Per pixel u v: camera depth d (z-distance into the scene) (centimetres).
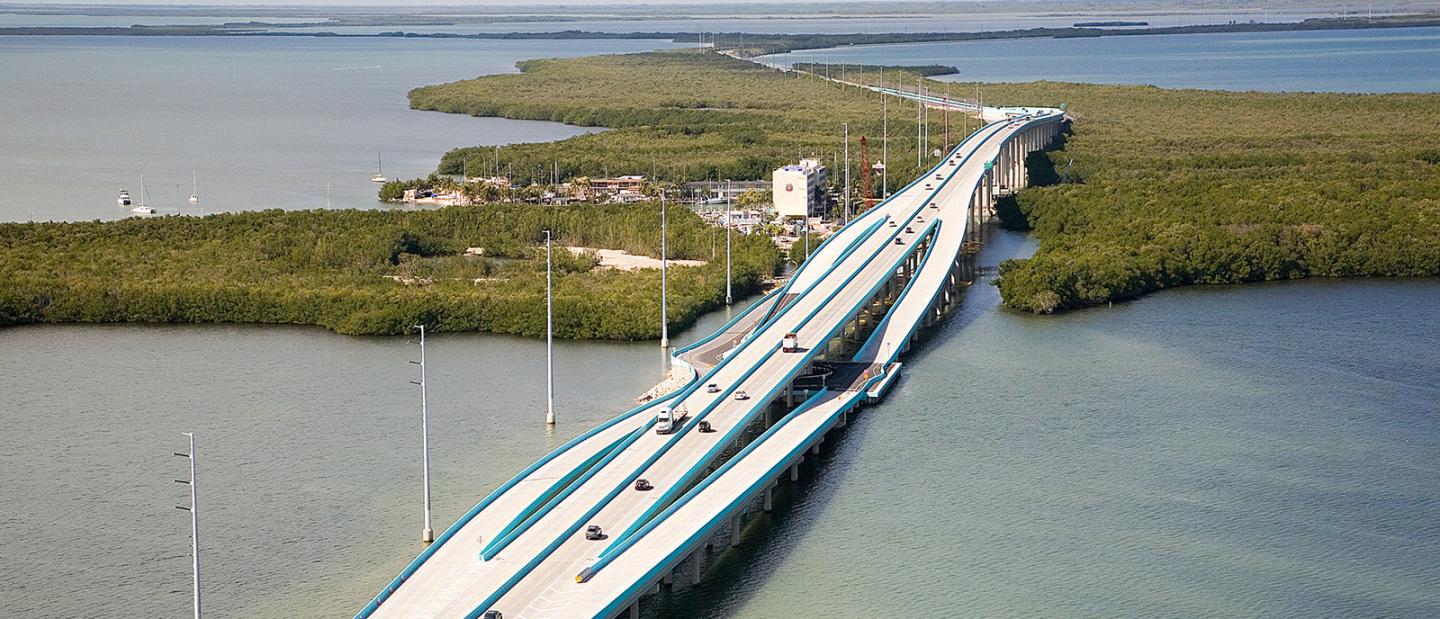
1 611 18775
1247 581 19850
